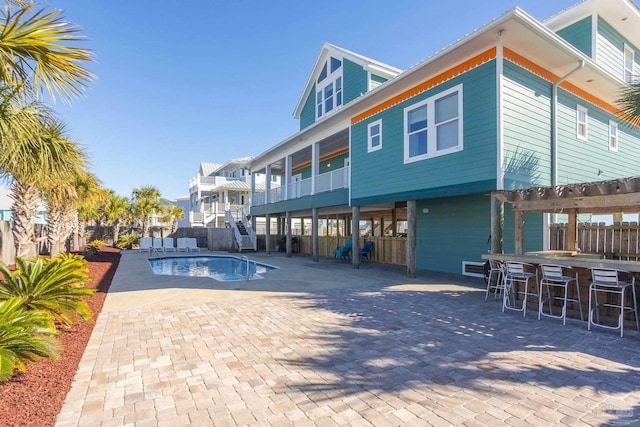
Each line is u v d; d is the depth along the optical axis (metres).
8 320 3.23
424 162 9.47
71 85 4.11
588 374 3.51
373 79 14.62
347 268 12.61
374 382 3.36
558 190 6.12
